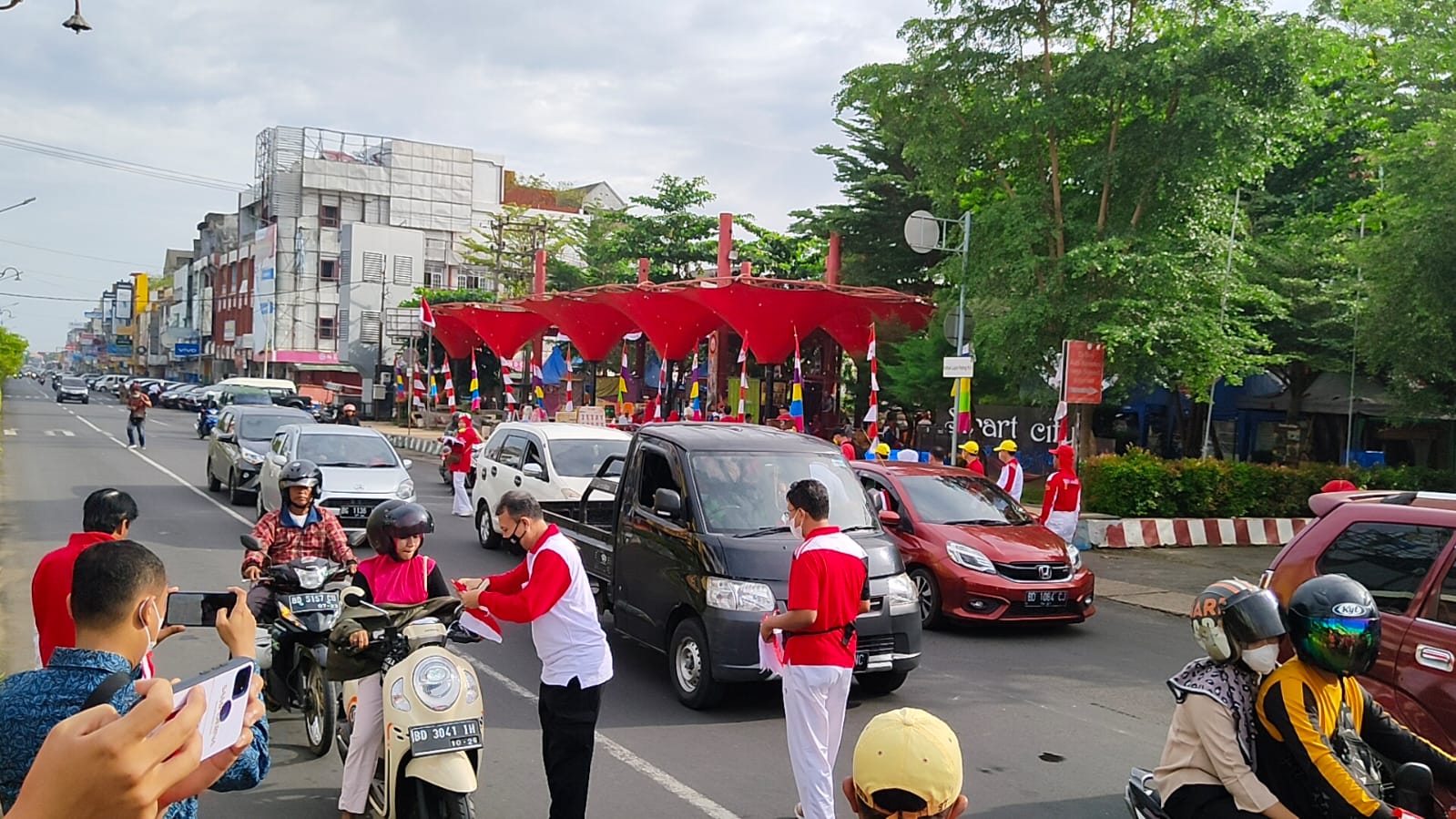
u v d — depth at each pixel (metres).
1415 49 17.67
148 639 2.55
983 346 19.75
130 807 1.54
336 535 6.71
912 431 25.05
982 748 6.71
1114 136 17.77
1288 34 16.23
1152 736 7.06
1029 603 9.99
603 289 29.30
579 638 4.81
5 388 90.31
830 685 4.91
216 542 13.43
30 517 15.33
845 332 27.69
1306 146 22.92
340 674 4.69
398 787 4.45
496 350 40.34
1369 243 15.96
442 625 4.83
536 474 13.12
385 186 60.53
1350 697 3.62
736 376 35.66
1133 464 16.67
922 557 10.48
